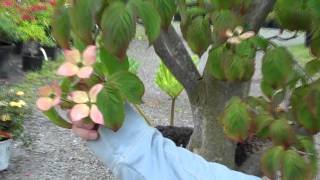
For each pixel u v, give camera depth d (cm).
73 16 114
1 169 383
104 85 117
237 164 248
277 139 155
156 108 605
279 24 187
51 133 476
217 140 221
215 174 126
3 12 739
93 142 121
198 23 159
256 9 180
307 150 158
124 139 120
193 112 237
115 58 127
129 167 117
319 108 156
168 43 211
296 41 817
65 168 406
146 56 952
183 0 154
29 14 797
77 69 113
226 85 213
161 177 118
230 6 150
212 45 166
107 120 113
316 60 170
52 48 784
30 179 382
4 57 671
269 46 157
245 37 151
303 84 166
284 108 170
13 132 391
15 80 664
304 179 147
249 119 156
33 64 714
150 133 124
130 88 123
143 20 111
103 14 109
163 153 123
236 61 153
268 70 150
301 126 173
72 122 119
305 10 164
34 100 575
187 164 125
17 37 725
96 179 392
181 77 222
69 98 118
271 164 150
